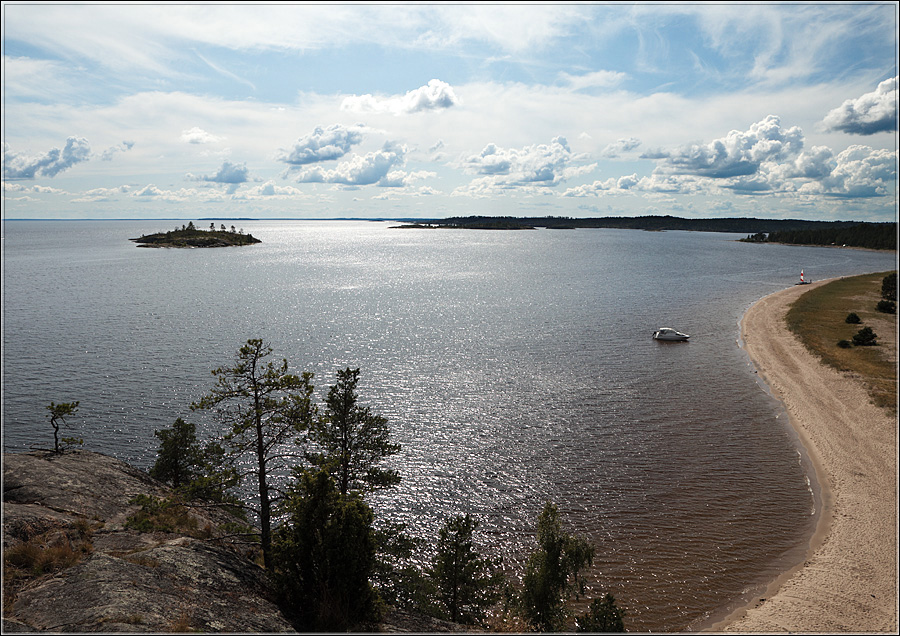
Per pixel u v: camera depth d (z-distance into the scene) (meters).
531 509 41.41
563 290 159.00
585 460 48.66
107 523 26.19
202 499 31.75
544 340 93.88
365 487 31.36
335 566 21.14
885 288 124.50
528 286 168.75
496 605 31.33
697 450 50.31
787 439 52.31
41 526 23.38
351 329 103.94
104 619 16.83
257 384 26.56
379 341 93.62
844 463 47.00
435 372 74.56
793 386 67.00
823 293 140.00
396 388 67.56
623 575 33.78
